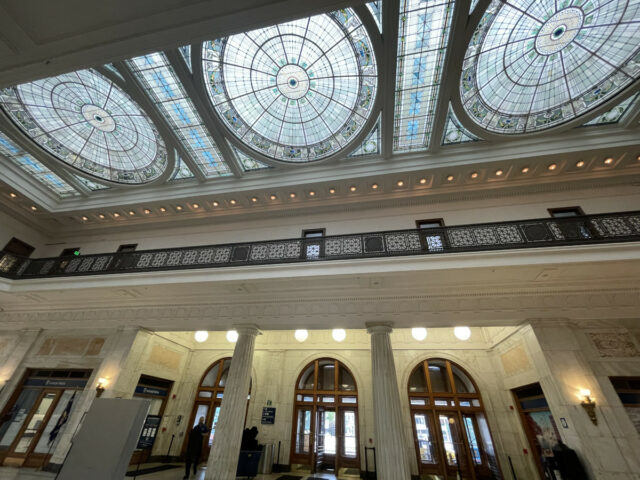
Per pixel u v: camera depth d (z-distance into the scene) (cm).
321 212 923
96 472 338
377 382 669
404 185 838
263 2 230
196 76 643
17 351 905
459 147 782
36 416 813
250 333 791
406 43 598
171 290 818
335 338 1045
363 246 725
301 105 762
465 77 644
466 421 898
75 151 857
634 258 570
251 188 878
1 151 844
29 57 256
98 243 1033
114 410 383
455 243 684
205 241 957
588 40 609
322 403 980
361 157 830
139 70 649
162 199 930
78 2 225
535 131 736
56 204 997
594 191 764
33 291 838
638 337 639
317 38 629
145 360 912
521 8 550
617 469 518
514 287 711
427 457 868
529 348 719
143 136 826
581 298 686
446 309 721
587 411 573
